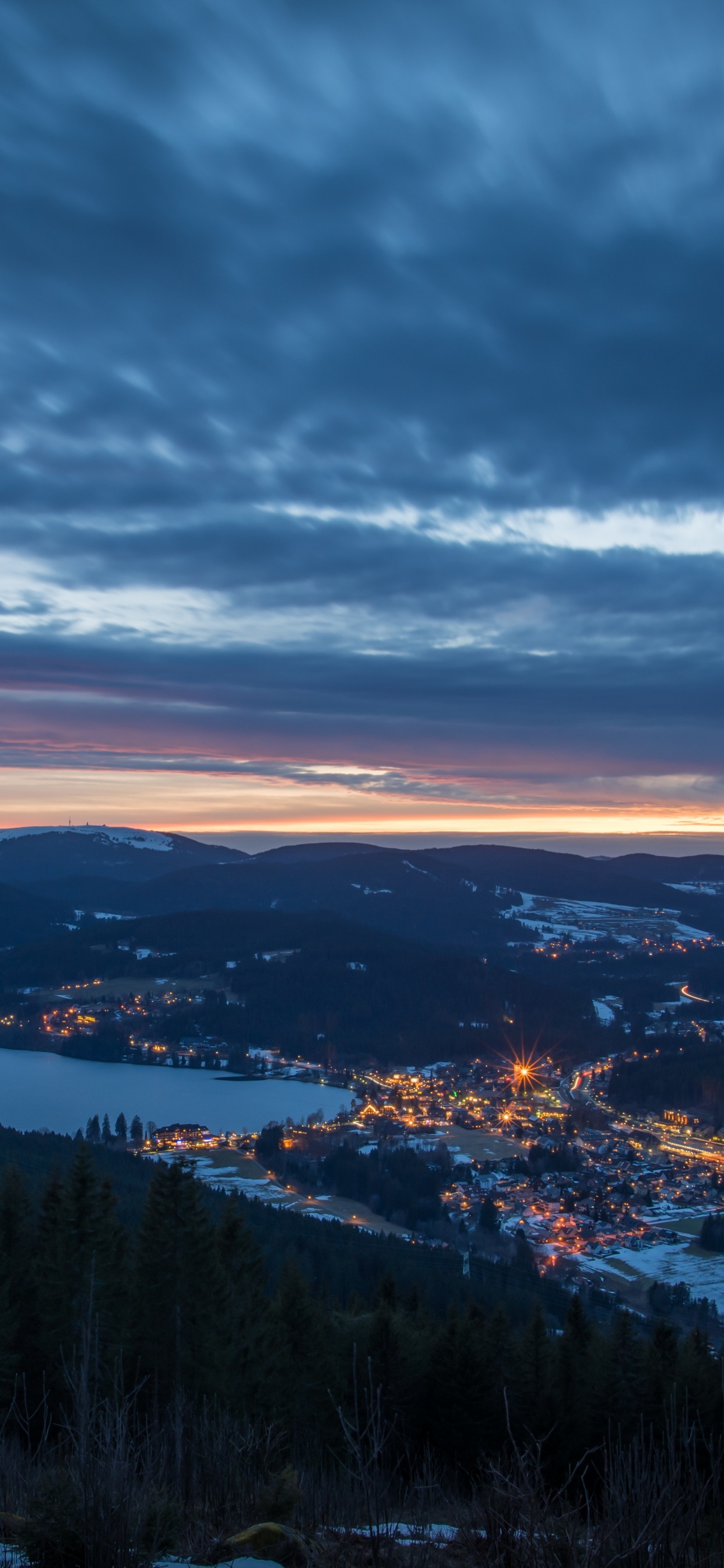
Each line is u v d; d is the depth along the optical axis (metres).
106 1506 6.00
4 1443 9.48
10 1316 23.23
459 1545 6.74
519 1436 21.42
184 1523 7.22
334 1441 19.92
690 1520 5.56
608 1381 22.02
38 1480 7.24
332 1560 6.54
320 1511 8.12
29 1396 21.31
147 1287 23.02
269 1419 20.09
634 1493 5.79
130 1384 20.97
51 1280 22.83
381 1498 8.14
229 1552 6.41
